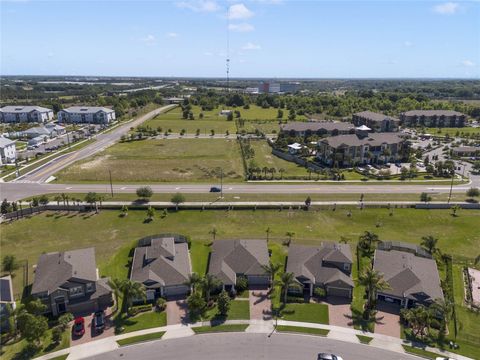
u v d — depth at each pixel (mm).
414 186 115250
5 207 89000
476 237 84000
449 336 54250
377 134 148875
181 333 54094
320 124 181125
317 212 94375
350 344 52406
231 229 85562
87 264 63281
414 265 65812
